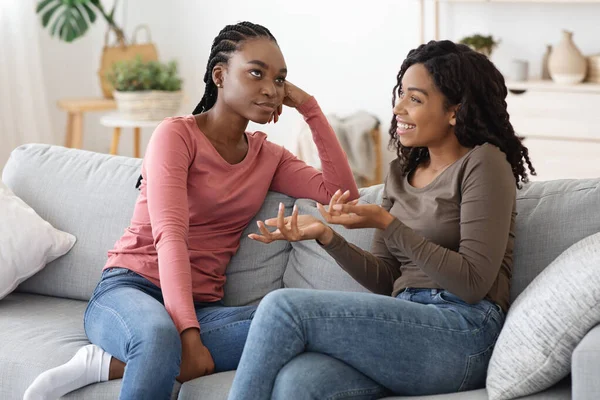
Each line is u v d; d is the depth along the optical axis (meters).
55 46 6.31
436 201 2.15
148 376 2.04
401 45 5.79
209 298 2.45
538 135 5.00
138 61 5.22
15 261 2.59
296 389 1.86
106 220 2.70
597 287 1.78
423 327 1.98
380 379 1.98
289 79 6.19
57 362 2.23
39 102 5.89
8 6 5.64
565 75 4.95
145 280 2.38
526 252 2.25
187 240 2.33
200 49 6.44
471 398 1.92
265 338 1.92
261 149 2.57
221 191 2.46
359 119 5.58
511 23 5.44
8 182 2.88
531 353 1.83
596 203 2.22
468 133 2.14
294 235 2.17
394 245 2.22
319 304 1.96
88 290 2.68
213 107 2.50
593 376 1.68
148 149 2.43
